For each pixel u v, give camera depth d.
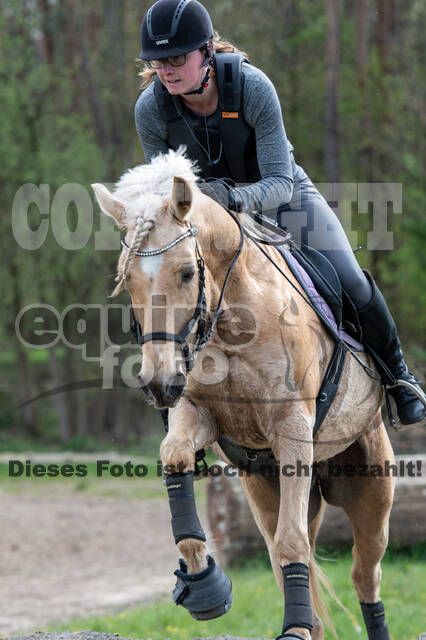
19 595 12.77
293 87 42.00
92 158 35.31
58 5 40.38
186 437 4.94
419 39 37.78
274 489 5.98
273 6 41.50
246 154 5.67
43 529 18.28
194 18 5.14
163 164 4.65
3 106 34.72
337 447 5.90
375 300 6.02
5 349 41.03
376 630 6.72
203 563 4.88
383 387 6.30
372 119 38.06
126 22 42.34
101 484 24.64
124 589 13.15
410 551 13.61
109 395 34.34
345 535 13.07
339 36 37.28
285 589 4.80
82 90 41.91
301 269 5.61
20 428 40.84
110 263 32.69
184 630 9.77
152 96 5.64
